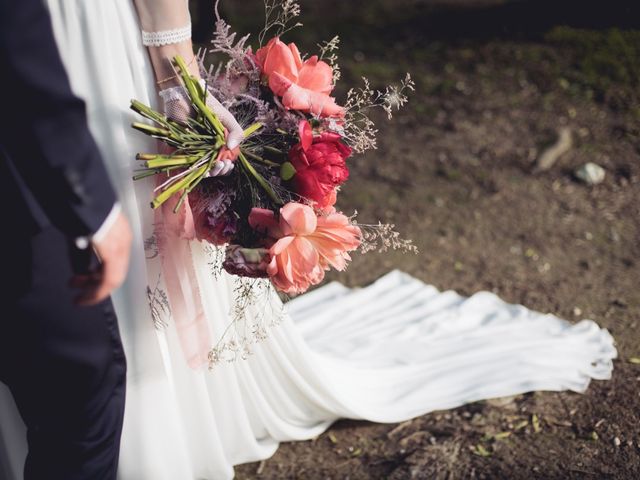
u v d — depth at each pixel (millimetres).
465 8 6113
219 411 2312
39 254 1633
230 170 1926
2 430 2002
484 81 5133
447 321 3117
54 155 1432
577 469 2352
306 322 3184
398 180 4332
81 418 1767
